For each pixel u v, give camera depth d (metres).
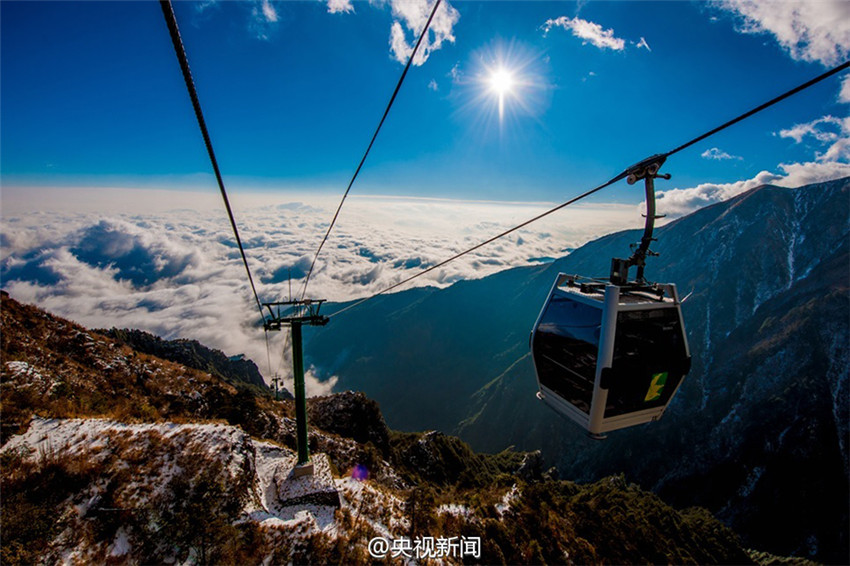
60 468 15.26
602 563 34.62
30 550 12.27
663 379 7.09
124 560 13.43
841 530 120.50
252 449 22.86
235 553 15.00
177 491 16.64
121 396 26.05
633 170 6.66
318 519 19.56
